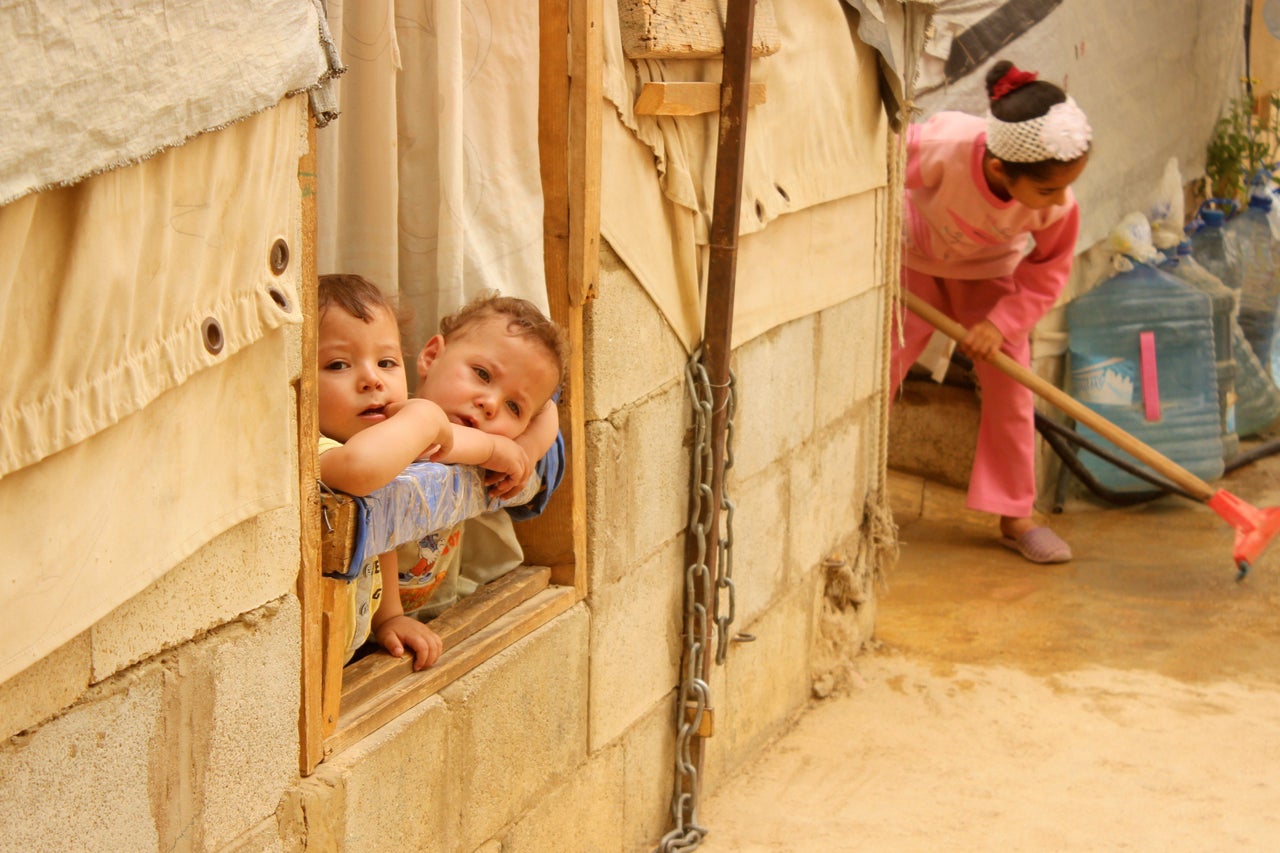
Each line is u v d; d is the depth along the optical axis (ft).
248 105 4.95
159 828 5.35
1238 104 24.06
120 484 4.73
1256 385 22.48
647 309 9.25
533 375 7.38
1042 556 17.48
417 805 7.14
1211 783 11.78
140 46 4.40
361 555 6.29
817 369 12.51
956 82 17.88
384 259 7.91
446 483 7.00
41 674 4.66
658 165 9.10
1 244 4.04
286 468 5.65
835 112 11.91
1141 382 19.58
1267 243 23.34
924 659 14.44
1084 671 14.19
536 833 8.54
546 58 7.95
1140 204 20.51
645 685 9.89
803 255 11.73
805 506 12.61
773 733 12.46
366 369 7.06
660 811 10.42
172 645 5.31
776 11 10.61
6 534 4.29
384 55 7.62
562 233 8.14
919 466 20.29
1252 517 16.53
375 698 6.91
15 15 3.95
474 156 7.98
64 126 4.12
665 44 8.54
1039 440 19.35
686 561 10.24
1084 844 10.64
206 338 4.99
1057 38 18.63
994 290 16.90
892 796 11.43
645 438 9.40
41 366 4.30
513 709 8.06
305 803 6.21
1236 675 14.17
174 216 4.75
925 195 16.03
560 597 8.55
